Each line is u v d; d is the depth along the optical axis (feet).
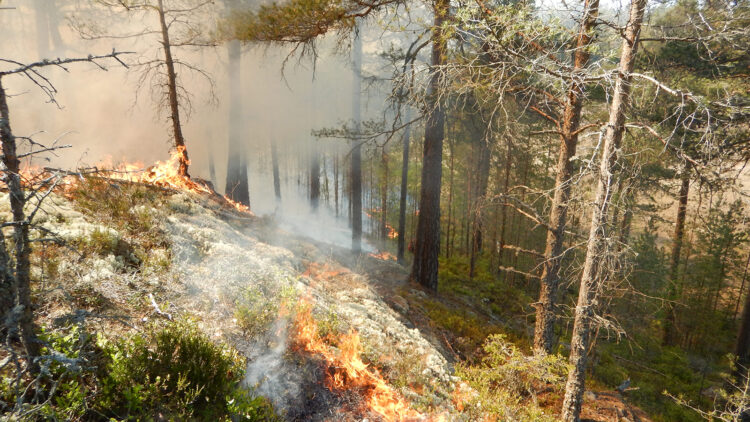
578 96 24.90
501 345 27.89
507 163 66.85
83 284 15.90
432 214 46.65
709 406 42.04
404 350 23.70
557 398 27.30
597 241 20.65
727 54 32.71
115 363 12.35
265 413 13.87
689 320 70.49
